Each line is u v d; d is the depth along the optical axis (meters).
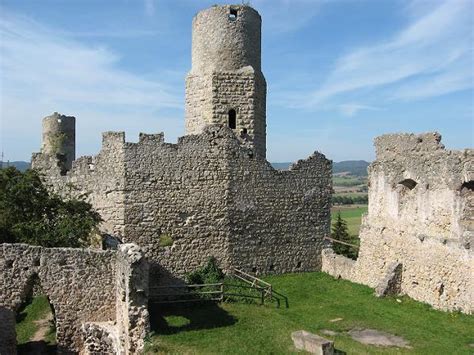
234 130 27.47
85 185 26.12
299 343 16.50
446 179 20.31
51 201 24.81
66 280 20.02
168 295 22.81
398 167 23.25
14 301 19.78
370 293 23.41
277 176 27.47
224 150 26.11
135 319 17.27
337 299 23.05
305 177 28.25
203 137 25.75
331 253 28.55
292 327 18.97
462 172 19.56
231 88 27.38
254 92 27.62
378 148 24.88
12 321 19.72
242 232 26.59
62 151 35.81
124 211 24.47
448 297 19.83
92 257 20.17
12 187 24.28
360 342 17.06
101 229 25.30
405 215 22.64
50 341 21.28
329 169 28.94
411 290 22.03
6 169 25.06
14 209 23.97
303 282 26.34
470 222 19.55
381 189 24.47
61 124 35.97
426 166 21.52
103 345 19.23
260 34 28.84
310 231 28.42
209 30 27.56
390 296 22.44
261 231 27.08
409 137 22.61
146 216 24.83
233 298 23.39
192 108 28.11
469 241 18.86
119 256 19.19
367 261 25.19
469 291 18.78
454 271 19.55
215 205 25.98
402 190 23.03
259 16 28.64
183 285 23.31
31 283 20.03
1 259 19.72
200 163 25.69
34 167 27.83
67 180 27.08
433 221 20.97
